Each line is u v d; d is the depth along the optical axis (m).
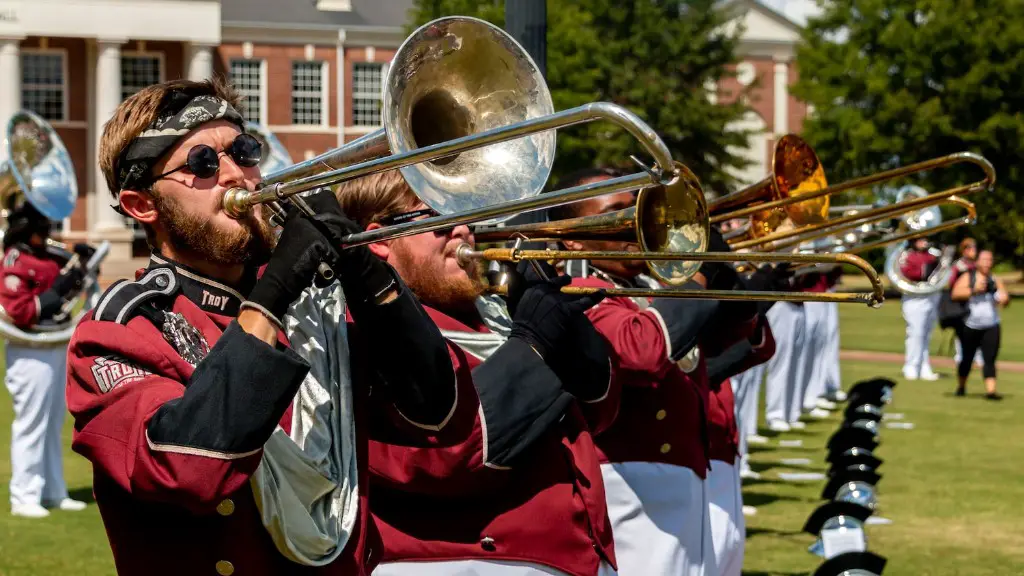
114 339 2.19
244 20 45.22
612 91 35.94
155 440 2.05
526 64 2.75
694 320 3.63
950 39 37.16
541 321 3.03
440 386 2.55
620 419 3.84
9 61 41.81
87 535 7.19
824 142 39.84
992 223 37.81
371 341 2.52
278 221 2.33
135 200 2.36
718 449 4.68
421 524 3.02
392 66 2.56
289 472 2.29
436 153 2.17
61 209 9.30
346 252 2.41
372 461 2.93
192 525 2.23
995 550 7.05
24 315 7.65
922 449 10.73
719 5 42.06
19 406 7.78
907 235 4.25
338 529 2.36
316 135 46.12
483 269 3.20
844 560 4.42
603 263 3.86
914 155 38.56
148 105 2.34
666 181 2.11
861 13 39.38
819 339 12.95
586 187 2.20
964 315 14.55
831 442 6.65
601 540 3.08
